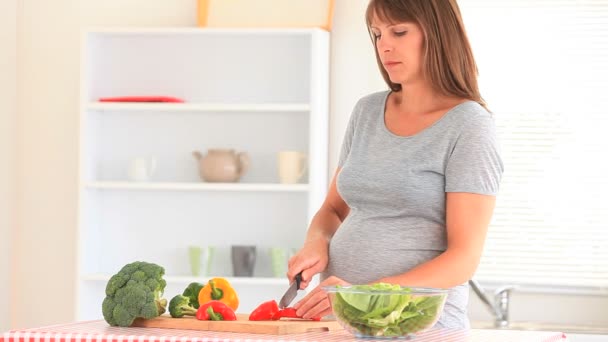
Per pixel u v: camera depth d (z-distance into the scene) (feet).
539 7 13.85
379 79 13.85
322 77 13.48
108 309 6.32
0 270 14.30
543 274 13.58
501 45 13.92
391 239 7.14
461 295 7.06
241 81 14.37
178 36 14.34
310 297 6.52
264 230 14.25
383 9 7.19
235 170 13.84
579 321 13.64
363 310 5.69
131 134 14.49
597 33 13.75
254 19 13.79
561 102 13.78
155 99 13.71
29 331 5.84
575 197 13.66
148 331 6.05
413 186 7.06
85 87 13.76
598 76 13.73
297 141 14.20
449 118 7.04
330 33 13.94
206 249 13.78
